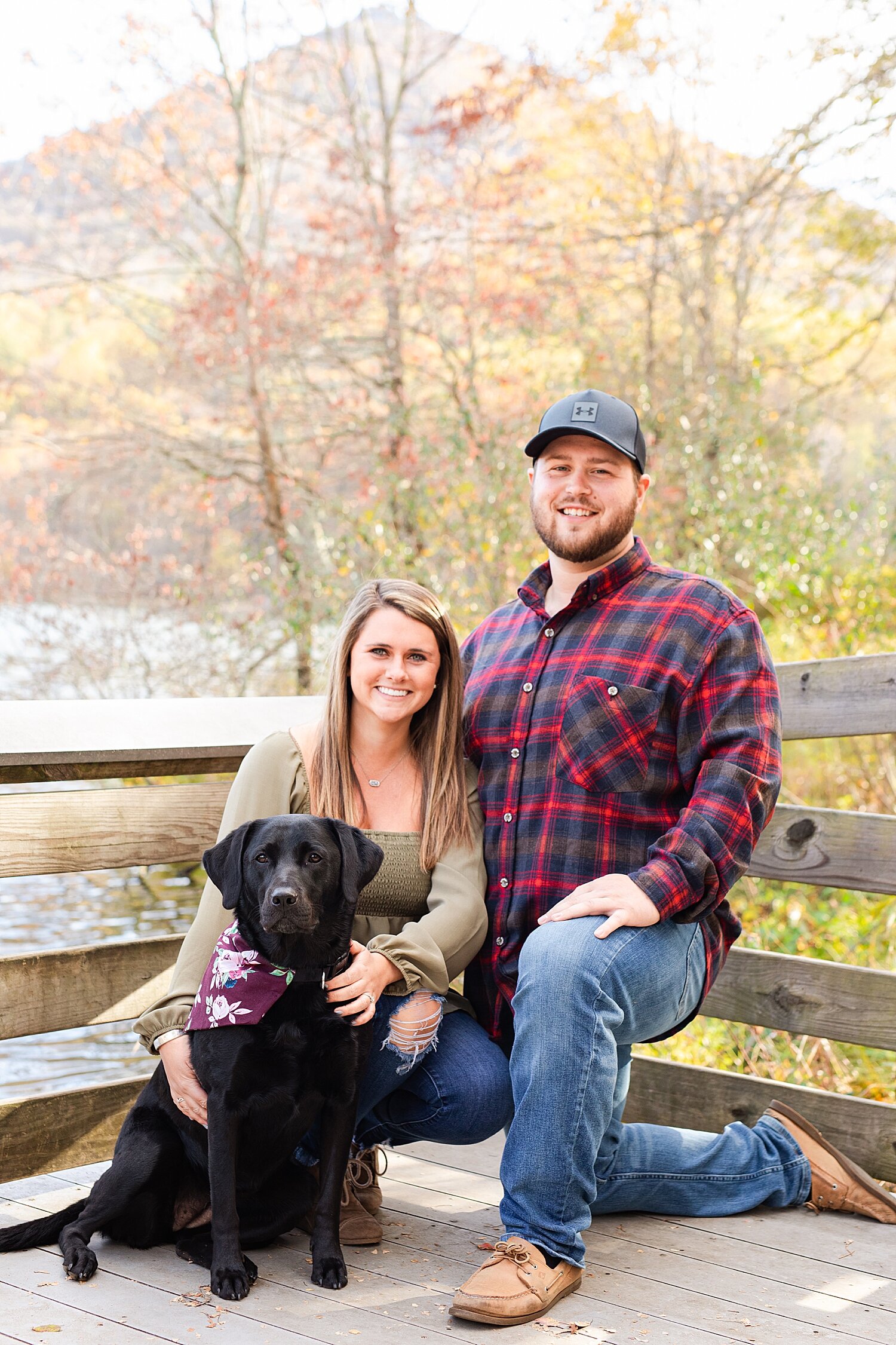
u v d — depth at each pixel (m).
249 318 10.55
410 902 2.61
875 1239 2.61
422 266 10.86
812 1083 4.83
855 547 8.20
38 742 2.79
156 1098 2.48
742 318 10.39
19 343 11.55
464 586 8.15
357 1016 2.33
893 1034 2.91
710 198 10.56
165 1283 2.30
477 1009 2.70
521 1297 2.16
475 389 9.82
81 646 9.80
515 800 2.62
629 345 10.61
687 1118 3.17
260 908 2.21
